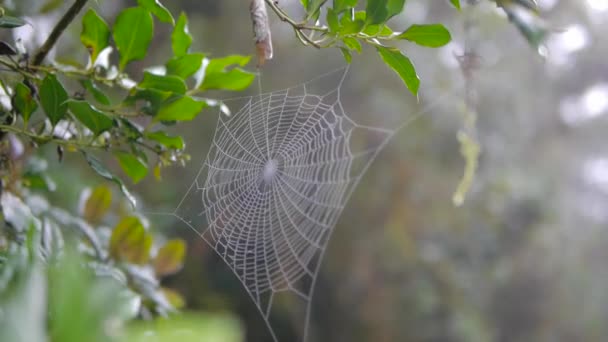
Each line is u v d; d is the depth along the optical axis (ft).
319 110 5.27
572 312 13.23
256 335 10.36
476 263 11.95
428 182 11.25
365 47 10.61
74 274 1.15
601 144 16.24
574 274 13.39
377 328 11.02
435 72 11.25
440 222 11.60
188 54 2.84
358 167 10.76
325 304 11.37
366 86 10.57
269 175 4.81
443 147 11.16
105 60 2.90
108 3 8.19
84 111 2.61
